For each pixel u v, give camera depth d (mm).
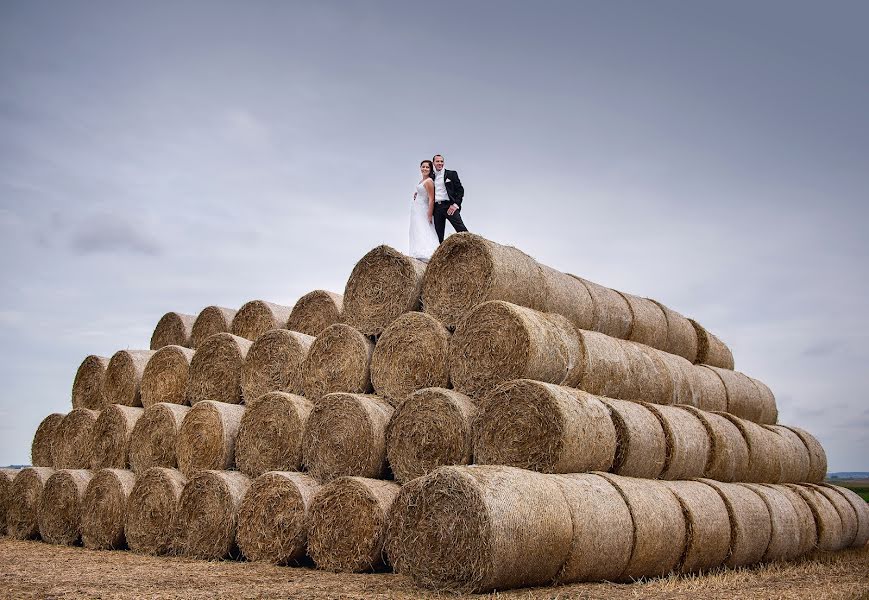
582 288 12680
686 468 11805
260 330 14711
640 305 14195
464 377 10461
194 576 9594
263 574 9820
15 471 16109
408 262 11789
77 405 16672
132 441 13859
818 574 11062
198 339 15898
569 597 7969
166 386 14586
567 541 8555
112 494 13336
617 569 9352
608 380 11414
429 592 8219
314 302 13641
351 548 9977
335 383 11953
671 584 9328
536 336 10070
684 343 15375
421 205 15281
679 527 10375
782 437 15367
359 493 10039
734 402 15477
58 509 14258
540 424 9359
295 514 10680
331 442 11000
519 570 8164
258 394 12992
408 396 10414
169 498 12367
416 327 11133
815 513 14570
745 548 11781
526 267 11406
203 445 12547
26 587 8586
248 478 11922
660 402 12891
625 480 9969
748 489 12828
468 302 10969
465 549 8023
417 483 8523
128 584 8852
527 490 8336
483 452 9695
